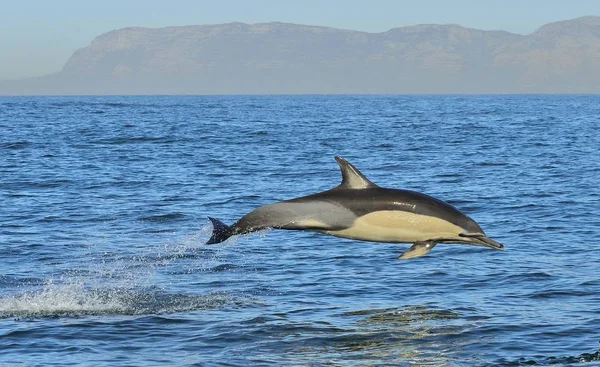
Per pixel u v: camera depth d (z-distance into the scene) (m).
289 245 25.39
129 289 20.11
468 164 52.41
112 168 49.53
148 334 16.09
